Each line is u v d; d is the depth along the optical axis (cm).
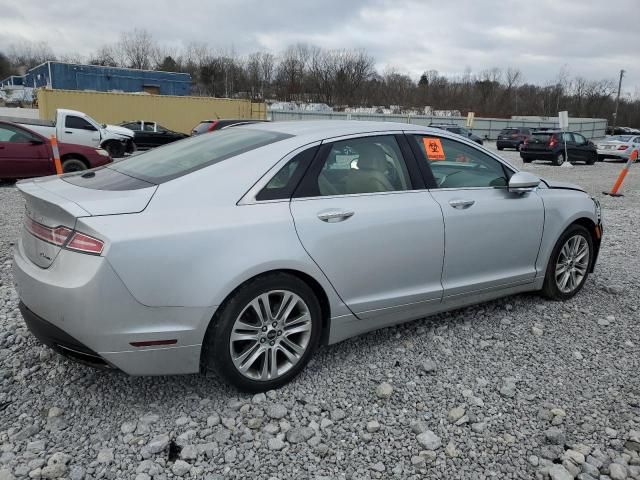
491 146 3684
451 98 6925
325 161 328
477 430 283
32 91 4856
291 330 312
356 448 267
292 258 298
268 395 307
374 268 336
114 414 287
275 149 317
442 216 363
